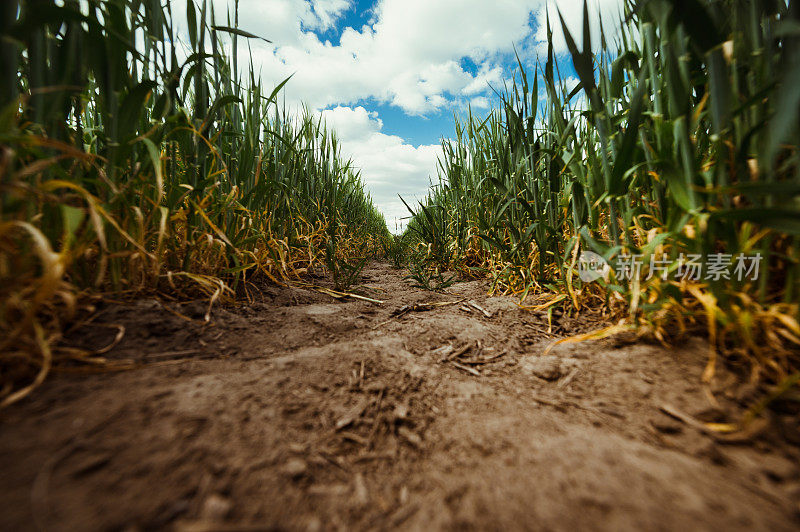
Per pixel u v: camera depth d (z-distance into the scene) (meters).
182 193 1.23
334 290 1.90
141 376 0.69
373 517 0.46
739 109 0.73
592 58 0.98
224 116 1.54
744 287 0.78
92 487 0.42
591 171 1.23
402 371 0.89
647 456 0.53
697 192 0.83
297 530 0.42
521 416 0.69
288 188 2.19
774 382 0.69
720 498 0.44
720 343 0.79
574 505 0.44
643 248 0.90
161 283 1.21
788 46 0.69
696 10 0.71
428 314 1.49
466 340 1.15
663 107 1.03
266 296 1.56
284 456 0.54
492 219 2.13
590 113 1.12
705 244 0.77
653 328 0.90
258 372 0.78
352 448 0.61
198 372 0.76
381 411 0.72
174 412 0.57
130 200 1.04
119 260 1.02
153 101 1.25
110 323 0.88
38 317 0.76
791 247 0.78
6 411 0.54
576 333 1.15
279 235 2.15
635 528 0.40
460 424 0.68
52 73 0.89
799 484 0.48
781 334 0.72
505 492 0.48
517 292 1.73
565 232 1.60
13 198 0.63
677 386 0.71
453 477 0.54
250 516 0.43
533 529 0.42
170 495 0.43
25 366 0.63
